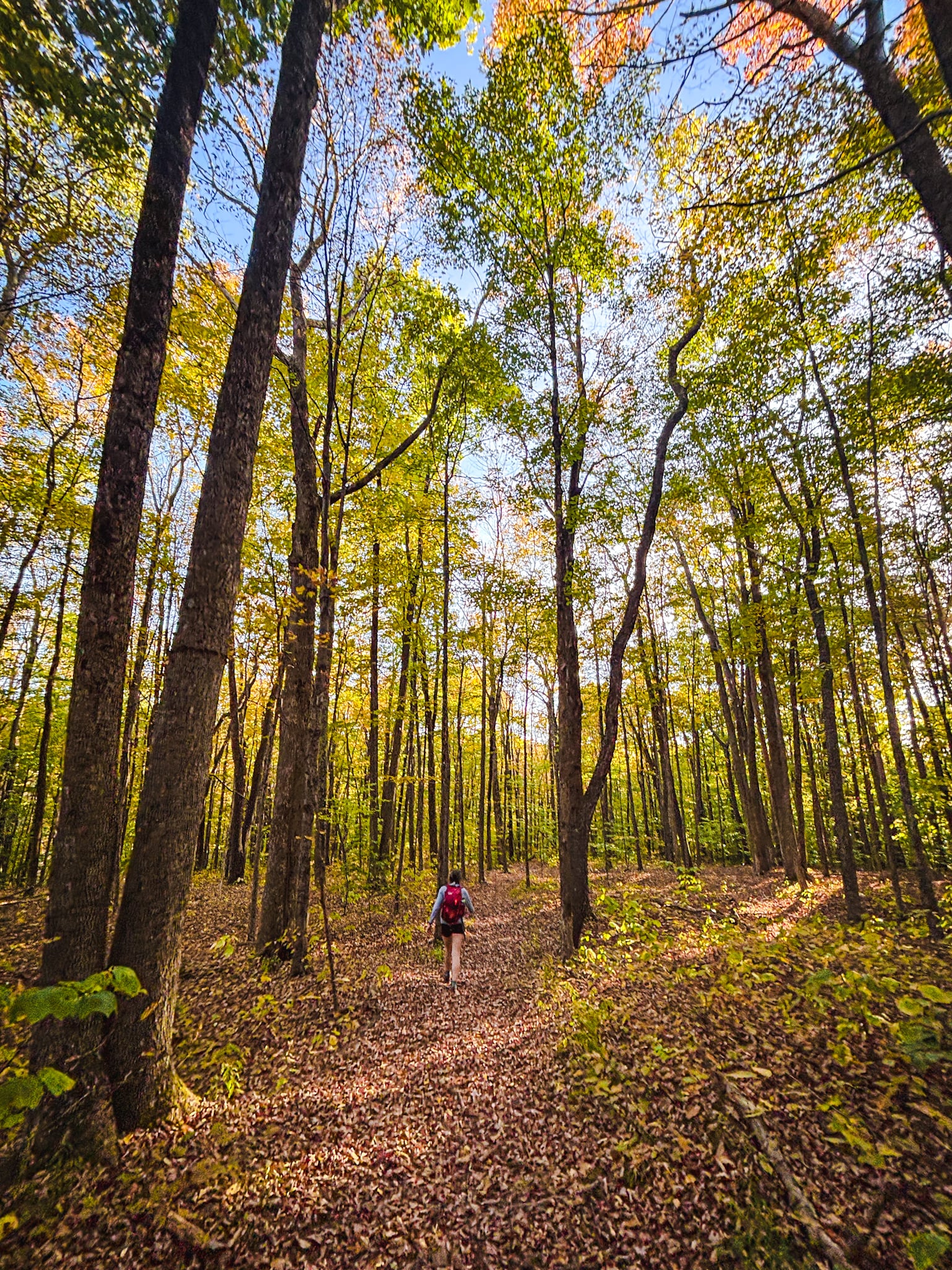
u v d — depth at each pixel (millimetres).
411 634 15016
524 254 10109
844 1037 4145
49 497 10883
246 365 4590
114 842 3848
